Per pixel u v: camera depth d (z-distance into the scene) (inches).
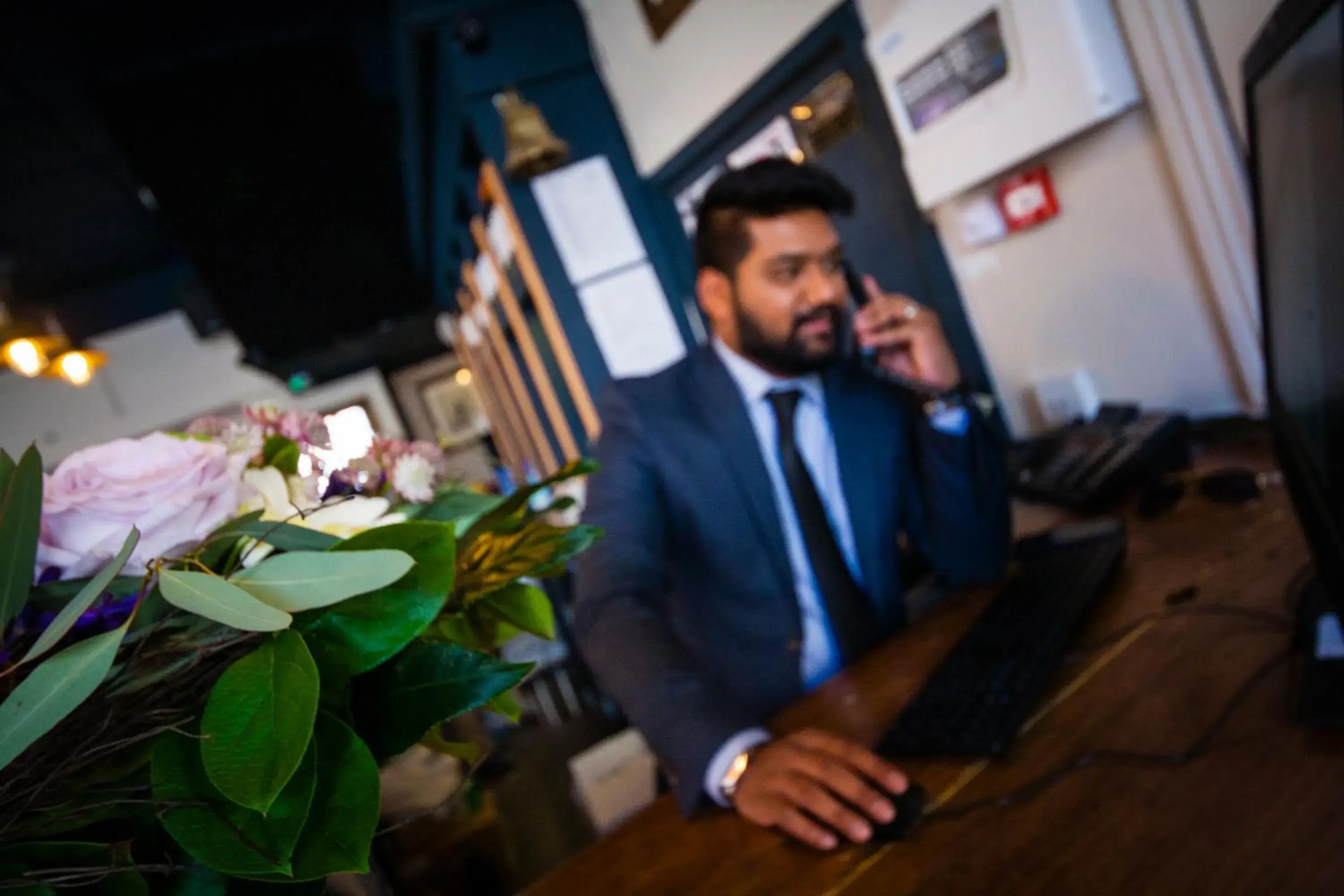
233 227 130.0
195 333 236.8
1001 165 56.1
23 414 241.3
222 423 20.2
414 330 220.2
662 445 50.0
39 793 13.3
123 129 103.0
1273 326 27.0
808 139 79.4
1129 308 55.1
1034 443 59.5
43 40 108.5
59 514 15.2
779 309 46.4
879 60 62.7
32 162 143.1
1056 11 47.7
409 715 16.4
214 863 13.1
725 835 30.6
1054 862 23.3
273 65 102.5
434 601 15.4
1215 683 27.8
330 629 15.5
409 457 20.9
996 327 67.3
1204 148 45.7
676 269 100.8
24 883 13.1
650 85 91.7
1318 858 19.8
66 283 208.1
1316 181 20.1
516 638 24.5
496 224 109.6
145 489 15.6
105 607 14.6
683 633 52.1
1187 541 39.1
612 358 97.7
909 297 75.8
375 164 131.2
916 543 52.4
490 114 93.0
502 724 140.2
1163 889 20.9
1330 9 17.6
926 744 30.6
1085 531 43.1
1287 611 30.0
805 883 26.5
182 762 14.0
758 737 32.9
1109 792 25.0
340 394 259.3
